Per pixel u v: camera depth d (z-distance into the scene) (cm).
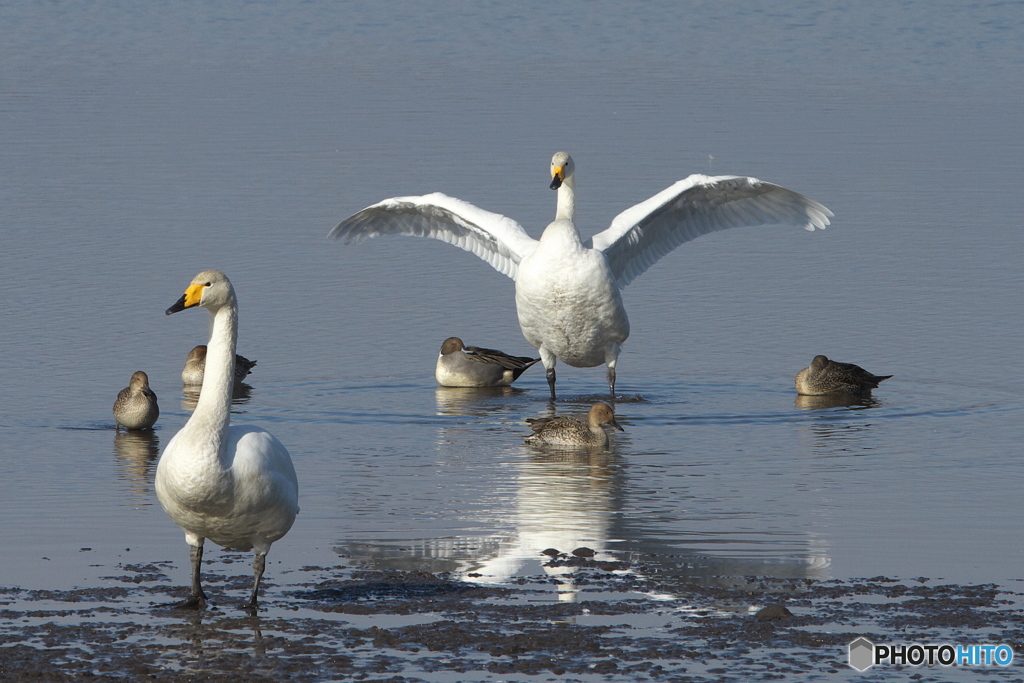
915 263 2514
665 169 3303
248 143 3681
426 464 1516
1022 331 2116
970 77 4809
